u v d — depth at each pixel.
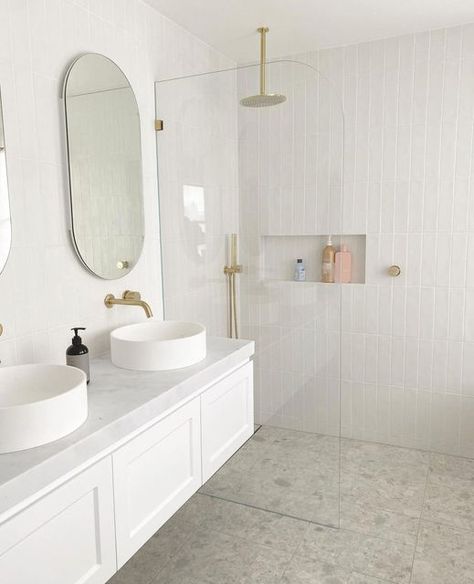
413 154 3.03
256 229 2.53
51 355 1.94
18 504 1.20
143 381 1.82
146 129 2.47
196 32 2.79
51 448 1.31
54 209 1.92
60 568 1.33
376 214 3.16
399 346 3.22
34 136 1.82
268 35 2.86
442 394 3.16
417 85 2.96
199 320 2.65
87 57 2.03
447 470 3.03
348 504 2.70
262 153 2.46
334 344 2.47
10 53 1.71
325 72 3.16
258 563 2.26
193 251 2.60
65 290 2.00
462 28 2.82
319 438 2.54
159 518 1.76
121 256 2.29
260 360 2.62
